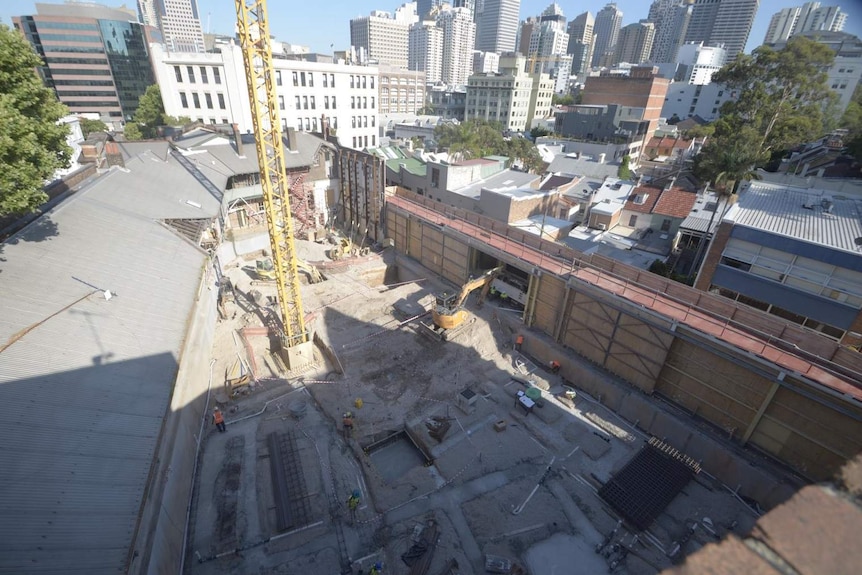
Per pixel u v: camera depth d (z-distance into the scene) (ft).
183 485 71.87
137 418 64.59
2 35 63.62
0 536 44.62
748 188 131.85
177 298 95.40
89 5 457.27
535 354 116.88
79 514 50.03
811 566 10.66
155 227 117.08
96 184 122.21
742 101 241.35
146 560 52.60
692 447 88.43
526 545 70.59
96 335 74.13
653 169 276.00
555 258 117.60
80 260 89.76
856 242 95.81
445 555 68.33
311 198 188.85
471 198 181.27
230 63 259.60
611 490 79.51
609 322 101.24
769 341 83.92
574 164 261.44
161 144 166.91
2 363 60.80
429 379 107.04
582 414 98.84
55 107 73.41
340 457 84.58
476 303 133.59
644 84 345.92
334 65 299.58
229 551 66.69
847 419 72.43
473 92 472.03
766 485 78.38
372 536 70.74
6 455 51.37
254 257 162.81
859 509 11.12
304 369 109.60
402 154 240.73
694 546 71.36
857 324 92.63
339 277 153.07
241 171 165.27
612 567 67.92
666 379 95.66
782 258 100.32
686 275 153.17
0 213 69.15
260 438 87.40
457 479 81.41
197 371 92.07
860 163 175.63
